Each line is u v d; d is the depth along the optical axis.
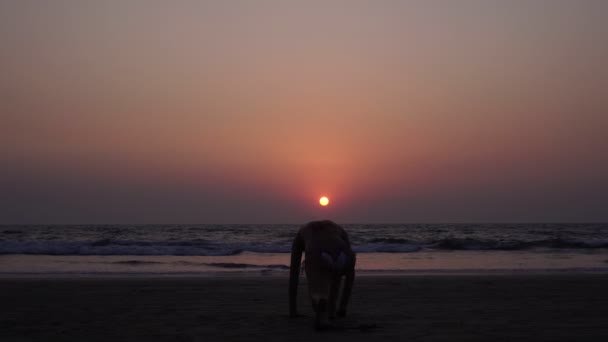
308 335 6.47
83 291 10.95
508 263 20.16
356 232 64.38
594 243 31.02
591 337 6.32
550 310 8.48
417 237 49.22
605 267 18.20
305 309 8.74
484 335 6.43
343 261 6.82
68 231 64.00
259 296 10.22
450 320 7.50
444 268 17.84
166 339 6.32
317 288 6.75
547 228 84.75
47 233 57.19
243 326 7.10
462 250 28.86
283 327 7.01
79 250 23.72
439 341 6.09
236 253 24.86
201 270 16.72
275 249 26.56
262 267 17.75
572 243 31.23
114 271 16.22
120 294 10.48
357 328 6.81
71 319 7.72
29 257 21.36
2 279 13.63
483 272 16.33
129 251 23.89
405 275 14.90
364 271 16.56
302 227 7.60
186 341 6.20
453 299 9.77
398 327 6.95
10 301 9.53
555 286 11.78
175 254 23.86
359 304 9.14
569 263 20.27
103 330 6.89
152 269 16.97
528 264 19.69
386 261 21.02
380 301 9.51
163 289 11.27
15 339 6.39
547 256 23.98
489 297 10.04
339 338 6.28
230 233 58.06
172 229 75.25
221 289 11.29
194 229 75.75
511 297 10.04
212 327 7.04
